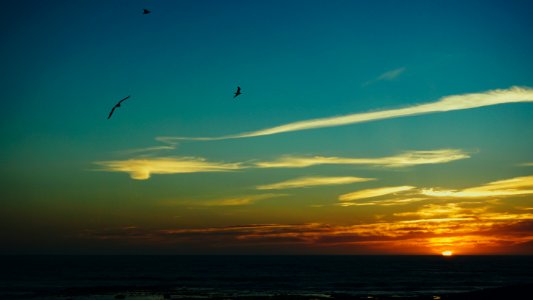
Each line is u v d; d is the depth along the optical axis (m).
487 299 52.41
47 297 64.69
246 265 192.25
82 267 160.50
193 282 95.56
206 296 65.69
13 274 118.88
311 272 136.38
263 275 119.81
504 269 156.38
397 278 108.94
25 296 65.81
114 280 100.31
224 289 78.44
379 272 136.38
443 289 80.75
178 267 168.00
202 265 190.62
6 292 71.62
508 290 56.22
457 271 141.88
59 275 115.69
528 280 101.50
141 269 150.12
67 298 63.59
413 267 174.62
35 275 115.62
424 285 89.00
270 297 63.50
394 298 61.31
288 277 112.12
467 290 78.94
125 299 62.41
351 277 111.81
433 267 174.12
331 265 196.38
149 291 73.25
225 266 179.62
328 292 74.81
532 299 51.00
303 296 64.81
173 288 79.12
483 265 195.38
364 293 73.38
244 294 69.75
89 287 78.75
